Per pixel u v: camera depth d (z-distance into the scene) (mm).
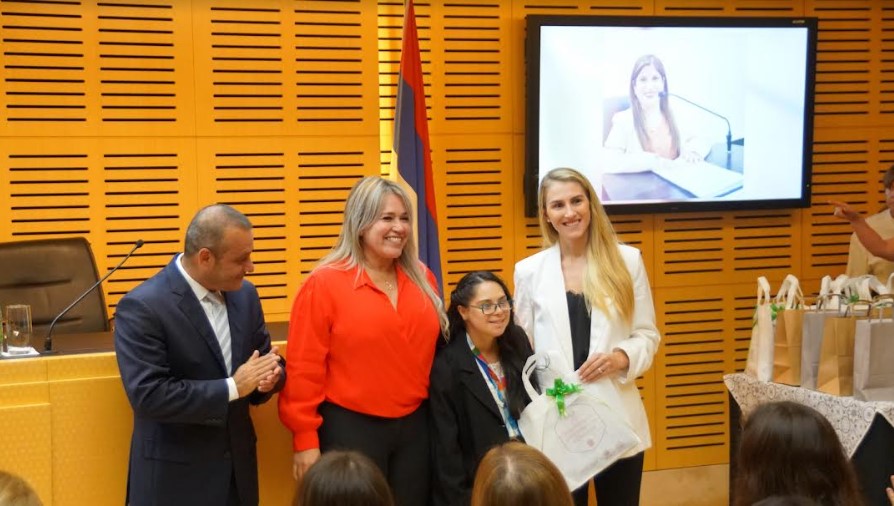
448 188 5117
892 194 4457
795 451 2068
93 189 4695
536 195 5059
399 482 2934
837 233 5590
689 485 5418
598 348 3195
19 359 2760
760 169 5293
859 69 5551
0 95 4566
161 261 4797
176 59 4746
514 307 3361
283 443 3033
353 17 4949
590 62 5047
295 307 2889
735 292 5488
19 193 4621
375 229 2885
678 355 5445
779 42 5238
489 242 5176
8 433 2723
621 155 5125
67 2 4625
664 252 5387
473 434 2969
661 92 5133
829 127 5547
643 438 3246
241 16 4809
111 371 2834
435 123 5082
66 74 4633
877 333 3449
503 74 5129
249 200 4875
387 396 2871
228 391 2646
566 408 3041
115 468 2830
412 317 2936
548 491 1797
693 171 5211
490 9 5102
